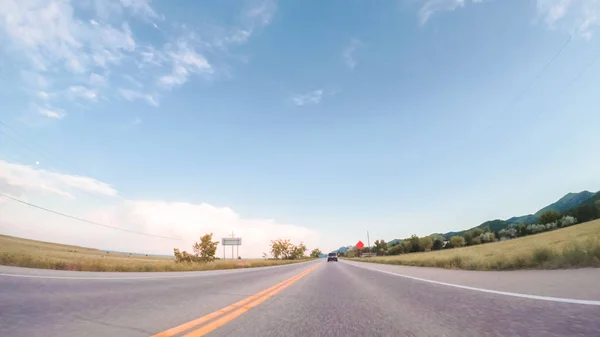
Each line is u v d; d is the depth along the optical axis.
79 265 15.81
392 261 30.89
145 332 3.52
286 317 4.57
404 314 4.49
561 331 2.99
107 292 7.09
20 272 10.73
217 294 7.50
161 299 6.34
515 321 3.53
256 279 13.08
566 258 9.19
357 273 16.33
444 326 3.57
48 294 6.35
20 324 3.75
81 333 3.40
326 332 3.58
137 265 19.52
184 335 3.43
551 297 4.85
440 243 136.25
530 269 10.34
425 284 8.60
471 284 7.75
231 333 3.56
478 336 3.03
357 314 4.70
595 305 4.02
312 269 24.55
